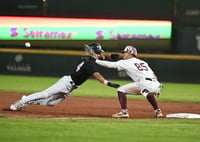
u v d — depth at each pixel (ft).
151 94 111.34
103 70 208.23
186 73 208.33
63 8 209.46
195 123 103.09
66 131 89.56
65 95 109.70
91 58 107.55
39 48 211.20
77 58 208.54
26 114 110.22
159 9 208.74
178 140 85.40
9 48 211.20
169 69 208.13
